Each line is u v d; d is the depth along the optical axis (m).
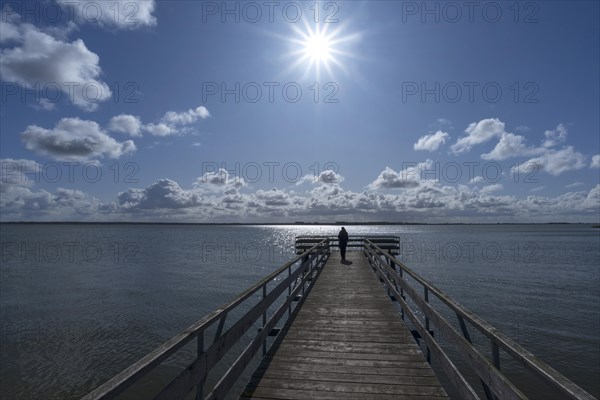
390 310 8.12
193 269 38.69
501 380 2.59
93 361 13.06
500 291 25.78
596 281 30.42
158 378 11.71
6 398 10.53
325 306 8.50
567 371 12.34
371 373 4.71
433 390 4.22
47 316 19.16
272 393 4.17
